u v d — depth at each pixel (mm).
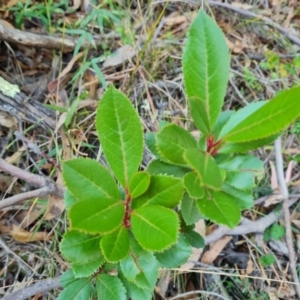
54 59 665
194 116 266
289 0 805
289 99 230
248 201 317
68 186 282
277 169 616
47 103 632
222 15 770
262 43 765
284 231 593
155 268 307
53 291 502
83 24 681
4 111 575
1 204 431
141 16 686
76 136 587
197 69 275
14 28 644
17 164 575
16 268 528
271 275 576
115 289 339
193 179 274
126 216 289
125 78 653
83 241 303
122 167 284
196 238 402
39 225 516
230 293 564
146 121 634
